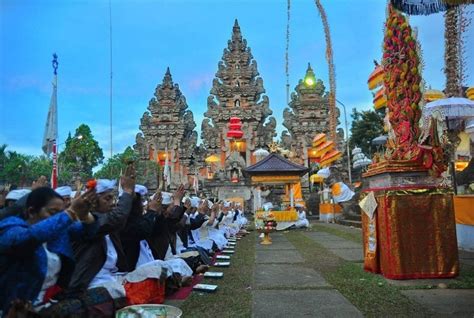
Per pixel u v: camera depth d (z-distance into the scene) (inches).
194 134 2073.1
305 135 1905.8
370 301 221.0
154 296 205.6
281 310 206.7
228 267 346.0
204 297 236.5
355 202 953.5
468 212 415.8
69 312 144.3
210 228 449.1
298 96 1958.7
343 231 708.0
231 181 1605.6
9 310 121.2
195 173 1840.6
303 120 1923.0
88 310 151.6
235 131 1841.8
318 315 196.9
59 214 122.9
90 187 138.5
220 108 1985.7
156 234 258.8
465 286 253.4
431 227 284.8
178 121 2017.7
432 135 289.9
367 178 333.7
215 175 1736.0
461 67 289.4
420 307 206.7
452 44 285.7
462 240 430.6
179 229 317.7
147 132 1999.3
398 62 309.3
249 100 1999.3
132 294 199.8
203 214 384.8
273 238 634.8
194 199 401.7
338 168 1358.3
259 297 235.0
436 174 288.2
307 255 417.1
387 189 289.6
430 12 246.1
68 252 137.6
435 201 287.1
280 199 1216.8
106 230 156.8
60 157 2183.8
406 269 278.8
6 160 1600.6
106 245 171.8
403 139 300.5
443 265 280.4
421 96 304.0
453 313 195.2
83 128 2381.9
